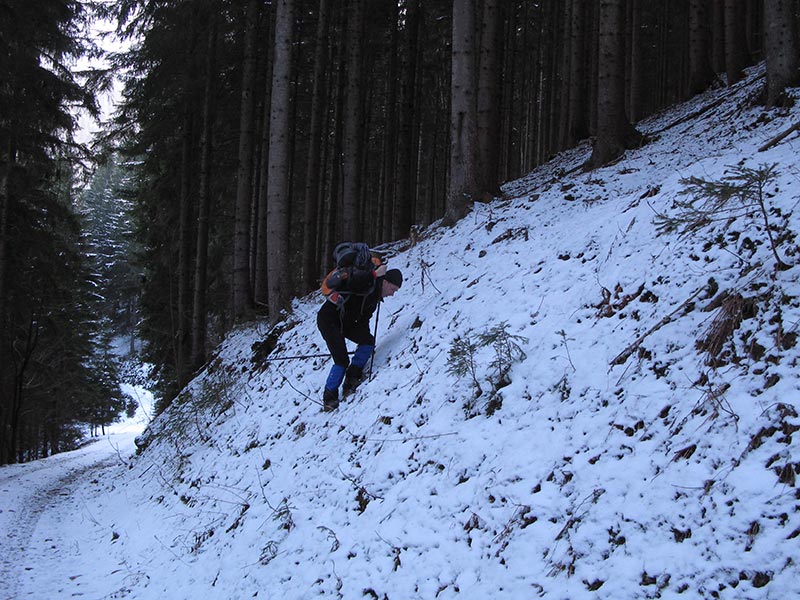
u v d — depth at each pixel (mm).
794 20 9508
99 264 53469
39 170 17375
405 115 17453
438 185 30750
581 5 18516
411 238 10109
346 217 14891
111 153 19312
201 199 17375
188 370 16703
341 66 18984
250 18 15828
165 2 16109
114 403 40062
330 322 5855
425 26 22906
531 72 30531
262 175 17828
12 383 23547
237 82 18641
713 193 3674
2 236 16781
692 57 17078
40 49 16500
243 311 14875
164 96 17156
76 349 29891
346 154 15078
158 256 22453
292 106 19641
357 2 15523
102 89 17672
